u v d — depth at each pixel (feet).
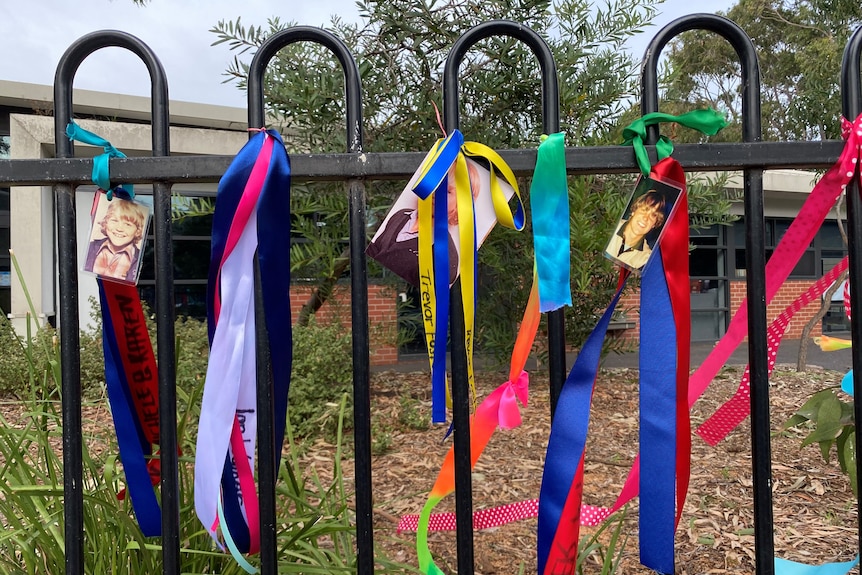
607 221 11.09
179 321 16.22
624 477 9.27
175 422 3.07
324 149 11.73
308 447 10.52
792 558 6.59
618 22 11.90
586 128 12.01
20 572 3.94
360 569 3.06
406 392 14.79
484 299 13.91
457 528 3.01
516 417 2.92
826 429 4.35
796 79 37.60
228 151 23.18
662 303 2.82
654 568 2.77
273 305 2.92
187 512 4.05
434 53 12.14
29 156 21.31
